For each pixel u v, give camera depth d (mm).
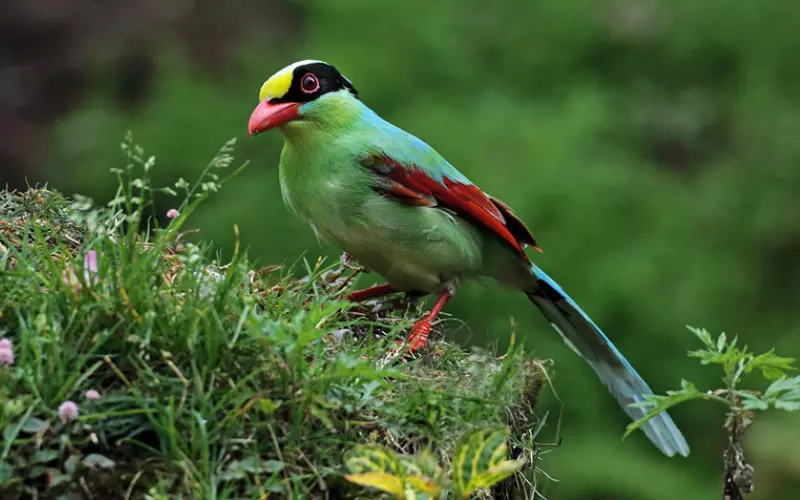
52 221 5977
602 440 13438
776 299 16359
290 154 6980
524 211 15156
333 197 6824
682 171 18172
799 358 15164
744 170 17625
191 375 4625
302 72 6867
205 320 4648
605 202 15469
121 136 16750
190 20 20312
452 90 17922
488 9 19125
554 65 18828
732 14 19562
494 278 7582
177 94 17031
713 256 15984
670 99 19188
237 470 4379
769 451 12828
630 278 14758
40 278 4891
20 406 4254
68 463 4246
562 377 13578
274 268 6301
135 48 20016
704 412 14383
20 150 18969
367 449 4312
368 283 11617
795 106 18781
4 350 4406
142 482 4301
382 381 4922
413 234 6855
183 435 4441
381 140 6879
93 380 4543
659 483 12922
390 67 17734
